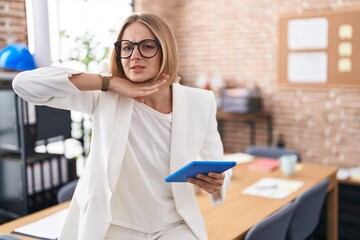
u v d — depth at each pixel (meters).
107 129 1.46
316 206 2.46
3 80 2.97
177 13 5.25
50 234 1.83
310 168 3.08
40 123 3.16
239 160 3.33
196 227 1.63
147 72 1.49
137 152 1.53
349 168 4.34
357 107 4.23
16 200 3.13
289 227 2.34
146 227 1.58
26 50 2.69
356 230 3.71
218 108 4.69
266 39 4.68
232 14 4.87
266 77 4.74
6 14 3.40
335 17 4.24
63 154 3.39
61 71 1.42
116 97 1.50
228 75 4.98
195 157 1.65
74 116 3.94
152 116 1.55
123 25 1.51
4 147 3.10
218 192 1.67
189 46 5.21
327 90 4.39
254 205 2.28
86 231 1.44
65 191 2.41
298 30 4.47
